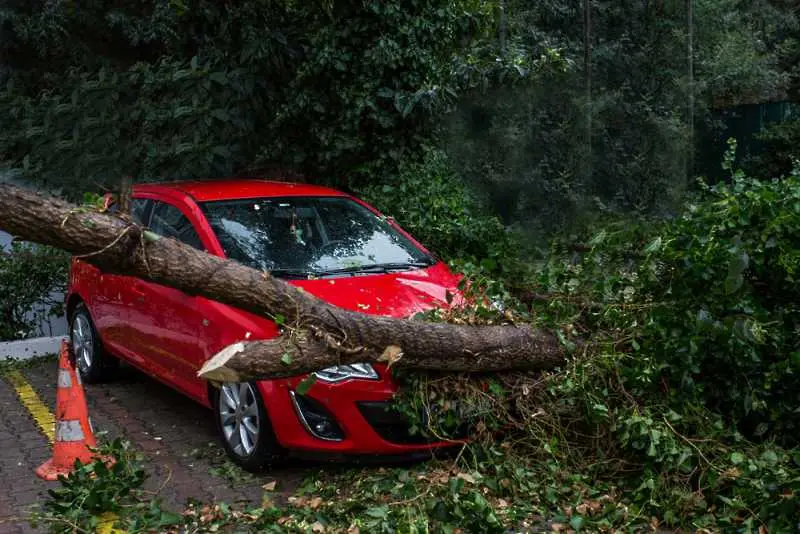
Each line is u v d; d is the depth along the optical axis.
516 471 4.90
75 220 4.39
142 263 4.61
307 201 6.79
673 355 5.03
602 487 4.96
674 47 15.13
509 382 5.26
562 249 8.55
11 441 6.36
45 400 7.49
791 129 14.40
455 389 5.12
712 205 5.17
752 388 5.02
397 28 9.24
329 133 9.58
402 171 9.49
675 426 5.06
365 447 5.12
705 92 16.77
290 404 5.17
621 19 15.21
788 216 4.82
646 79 15.18
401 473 5.07
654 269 5.29
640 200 14.63
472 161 13.39
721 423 4.98
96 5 12.50
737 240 4.83
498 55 10.49
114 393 7.62
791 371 4.84
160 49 12.84
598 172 14.67
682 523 4.57
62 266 9.45
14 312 9.45
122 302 7.02
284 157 10.05
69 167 11.28
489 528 4.32
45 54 12.54
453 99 10.26
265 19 9.80
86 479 4.85
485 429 5.12
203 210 6.43
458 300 5.75
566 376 5.19
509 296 5.66
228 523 4.68
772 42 19.64
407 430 5.22
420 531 4.30
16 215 4.26
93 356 7.77
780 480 4.46
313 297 4.89
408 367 5.00
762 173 14.53
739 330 4.71
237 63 9.88
